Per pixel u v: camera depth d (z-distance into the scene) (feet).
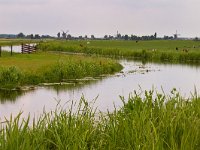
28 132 22.72
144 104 31.01
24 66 108.37
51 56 167.12
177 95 35.35
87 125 25.80
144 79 107.34
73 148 21.45
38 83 88.28
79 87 85.20
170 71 137.39
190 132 24.52
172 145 22.94
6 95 71.26
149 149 21.26
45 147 22.77
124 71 133.39
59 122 26.89
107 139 24.39
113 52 241.76
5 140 21.72
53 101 64.90
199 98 35.06
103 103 63.16
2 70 84.07
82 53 242.58
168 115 27.37
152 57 223.10
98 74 117.29
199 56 211.20
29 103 62.85
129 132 24.43
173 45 382.42
